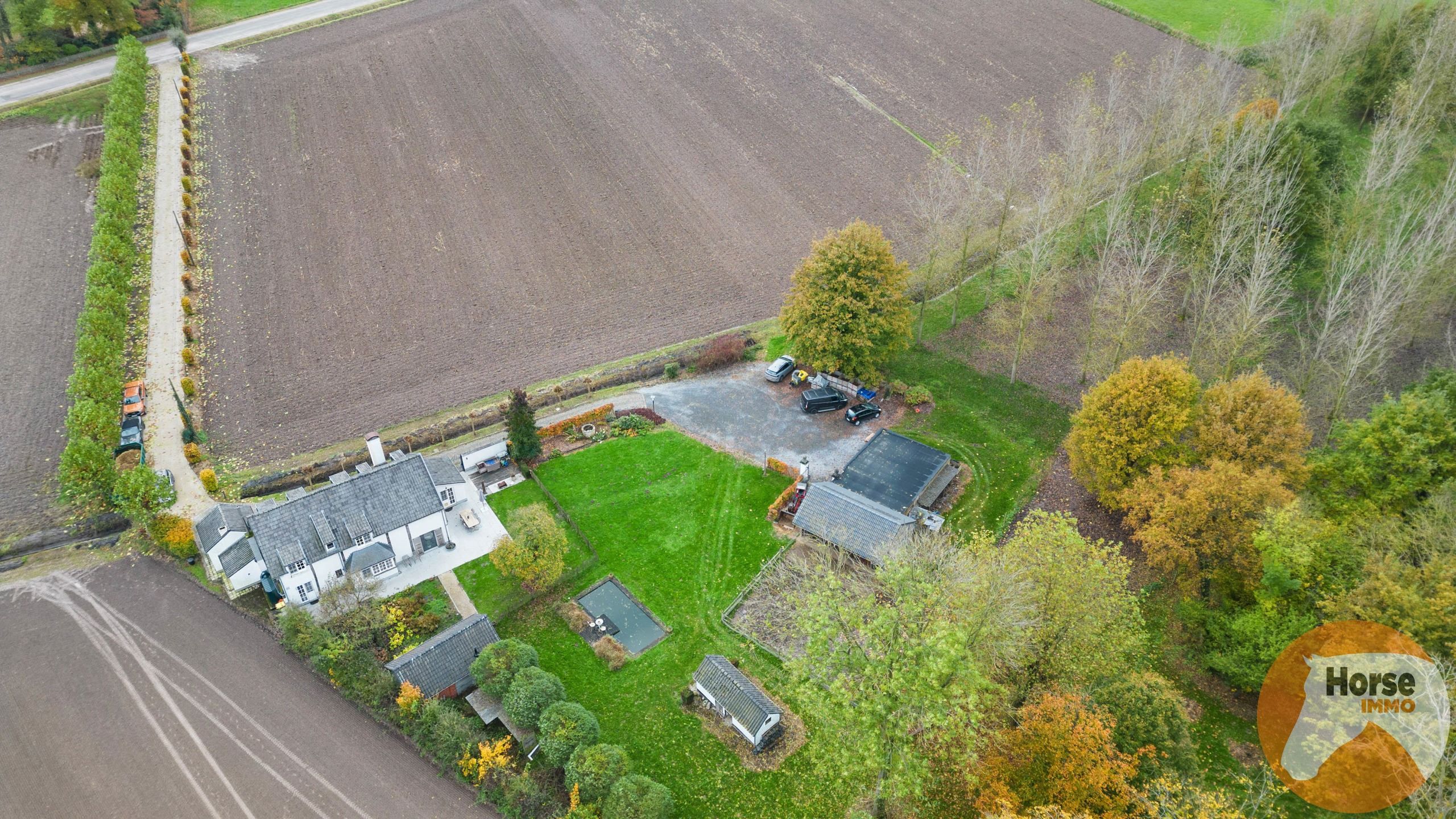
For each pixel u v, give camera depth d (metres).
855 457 81.56
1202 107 104.50
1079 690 54.38
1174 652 64.75
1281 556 57.12
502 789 57.47
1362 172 99.44
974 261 109.38
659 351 97.81
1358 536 58.91
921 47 155.75
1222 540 62.25
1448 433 61.91
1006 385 91.75
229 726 62.94
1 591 73.44
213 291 106.62
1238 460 68.19
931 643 49.31
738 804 57.53
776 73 149.75
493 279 108.50
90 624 70.44
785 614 70.00
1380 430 64.56
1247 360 83.81
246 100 143.25
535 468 83.88
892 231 115.44
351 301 105.00
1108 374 83.88
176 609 71.69
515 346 98.81
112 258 105.81
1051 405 88.81
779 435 87.31
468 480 83.12
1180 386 70.62
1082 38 156.88
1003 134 132.12
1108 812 47.34
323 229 116.75
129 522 79.69
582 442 86.81
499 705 63.03
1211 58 125.56
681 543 76.25
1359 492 65.75
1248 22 156.75
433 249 113.44
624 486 81.81
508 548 70.12
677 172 127.62
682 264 111.06
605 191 123.94
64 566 75.75
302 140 134.25
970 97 142.50
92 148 131.38
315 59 153.88
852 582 68.69
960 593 55.09
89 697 65.06
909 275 92.62
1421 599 51.84
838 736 52.28
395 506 72.88
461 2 170.50
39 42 148.38
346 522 70.88
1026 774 50.78
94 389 86.75
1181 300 98.44
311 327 101.25
